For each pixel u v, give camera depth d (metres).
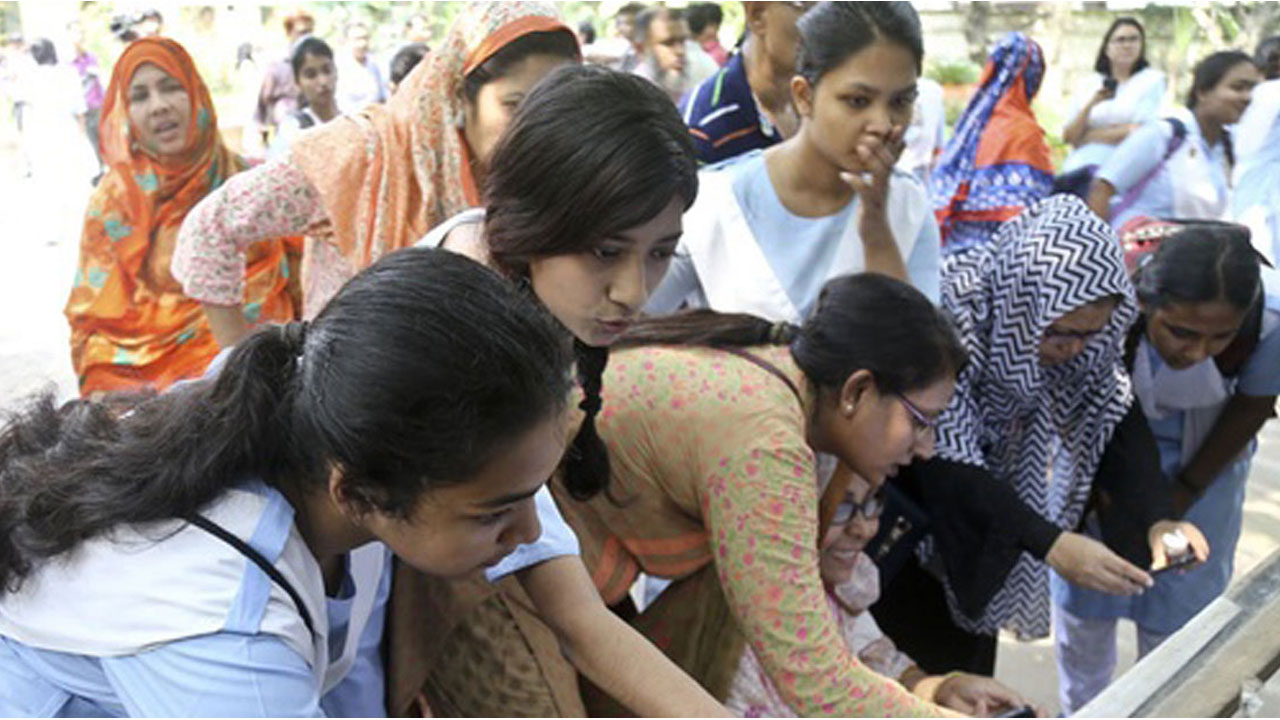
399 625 1.05
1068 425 1.75
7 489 0.79
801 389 1.20
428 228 1.66
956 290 1.70
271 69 4.05
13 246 4.74
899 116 1.55
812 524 1.09
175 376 2.61
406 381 0.66
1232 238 1.69
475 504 0.70
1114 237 1.61
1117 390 1.70
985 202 2.92
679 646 1.27
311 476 0.75
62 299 4.18
